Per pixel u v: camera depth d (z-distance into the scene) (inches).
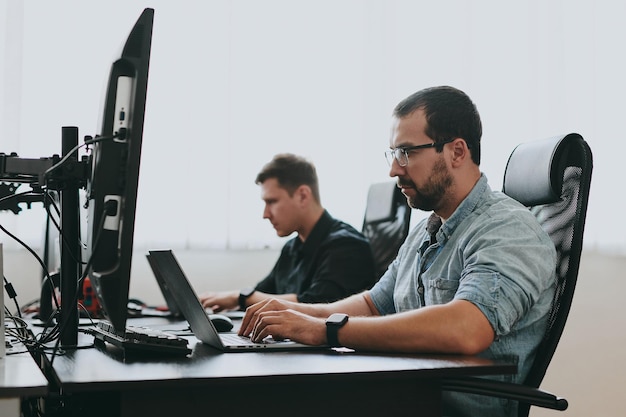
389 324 53.5
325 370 45.2
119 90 50.0
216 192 129.8
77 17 123.6
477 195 64.6
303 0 134.1
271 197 109.0
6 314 67.2
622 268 141.5
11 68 120.6
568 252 61.0
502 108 138.5
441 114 63.9
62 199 57.6
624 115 140.0
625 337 141.3
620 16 140.9
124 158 48.7
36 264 122.0
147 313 96.4
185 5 128.8
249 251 134.2
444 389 52.1
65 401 57.4
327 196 134.1
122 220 48.1
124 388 41.5
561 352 140.6
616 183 139.5
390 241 107.3
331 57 134.9
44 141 122.2
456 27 138.1
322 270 103.2
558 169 63.6
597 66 140.6
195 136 128.9
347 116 135.0
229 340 58.9
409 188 65.6
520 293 56.5
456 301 55.3
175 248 128.5
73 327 57.7
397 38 136.5
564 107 139.7
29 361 46.9
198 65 129.1
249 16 131.6
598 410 141.1
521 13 139.7
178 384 42.2
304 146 133.6
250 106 131.5
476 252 59.5
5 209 66.4
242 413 44.6
